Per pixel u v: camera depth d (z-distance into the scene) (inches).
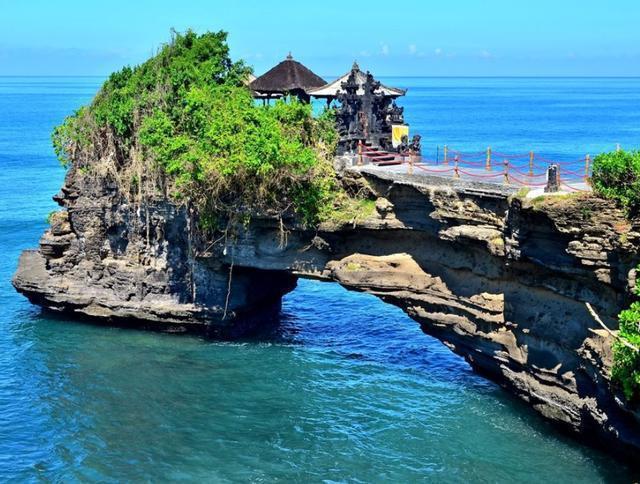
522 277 1350.9
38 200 3284.9
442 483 1199.6
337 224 1568.7
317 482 1200.2
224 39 1845.5
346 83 1793.8
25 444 1301.7
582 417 1275.8
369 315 1972.2
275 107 1630.2
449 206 1413.6
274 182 1568.7
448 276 1499.8
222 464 1249.4
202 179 1574.8
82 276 1847.9
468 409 1432.1
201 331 1780.3
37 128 6067.9
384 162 1715.1
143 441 1316.4
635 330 1098.7
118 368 1601.9
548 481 1200.2
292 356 1675.7
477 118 6328.7
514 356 1400.1
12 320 1872.5
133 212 1759.4
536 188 1322.6
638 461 1205.1
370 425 1376.7
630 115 6446.9
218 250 1668.3
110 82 1859.0
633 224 1126.4
